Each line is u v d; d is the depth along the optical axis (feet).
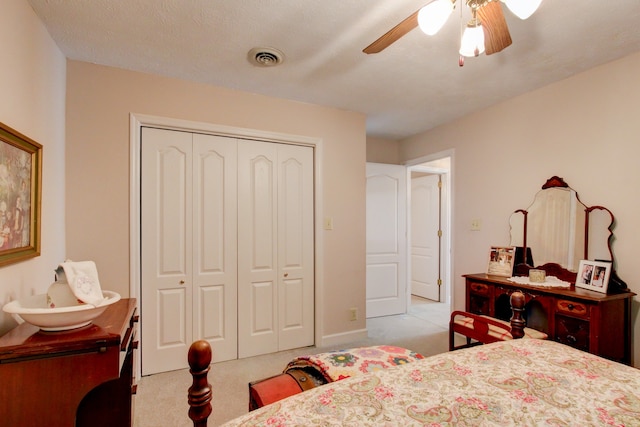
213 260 9.04
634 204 7.25
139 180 8.20
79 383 3.80
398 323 12.91
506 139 10.06
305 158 10.41
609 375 3.68
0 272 4.36
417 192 17.92
